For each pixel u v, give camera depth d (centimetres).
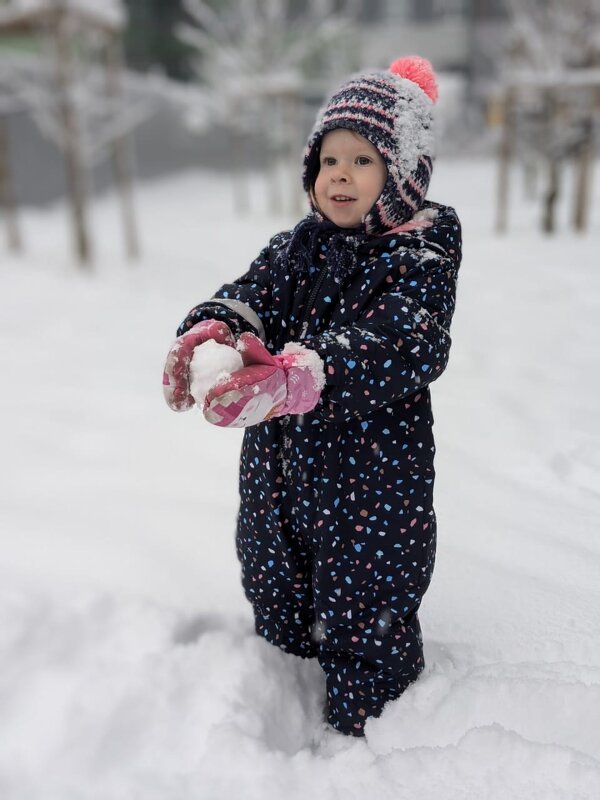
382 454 121
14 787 118
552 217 703
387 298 112
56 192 1112
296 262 126
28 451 260
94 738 126
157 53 1802
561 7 733
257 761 120
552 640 150
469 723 128
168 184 1380
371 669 130
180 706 133
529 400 288
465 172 1578
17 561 184
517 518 200
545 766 116
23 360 376
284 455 125
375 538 122
